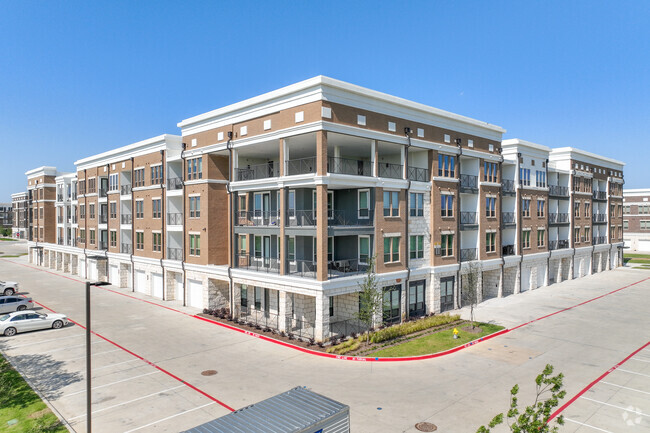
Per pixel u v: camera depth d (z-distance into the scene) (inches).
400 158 1253.1
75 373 762.2
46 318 1067.3
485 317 1184.2
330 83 951.0
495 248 1449.3
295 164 1295.5
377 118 1071.6
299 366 796.0
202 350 894.4
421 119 1190.3
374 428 553.3
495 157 1434.5
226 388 689.6
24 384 709.3
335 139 1053.2
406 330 1004.6
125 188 1697.8
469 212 1376.7
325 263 948.6
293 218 1088.8
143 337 994.1
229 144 1176.2
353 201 1118.4
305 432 386.3
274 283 1031.6
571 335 1007.6
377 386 697.0
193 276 1304.1
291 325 1053.8
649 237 3181.6
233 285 1153.4
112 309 1300.4
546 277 1723.7
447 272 1262.3
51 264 2353.6
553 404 359.6
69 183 2281.0
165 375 748.6
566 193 1914.4
